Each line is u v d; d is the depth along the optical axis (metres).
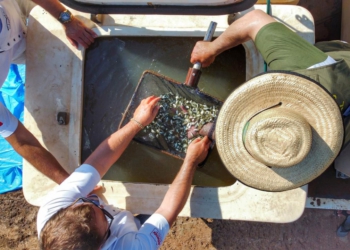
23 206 2.87
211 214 1.93
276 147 1.31
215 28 1.84
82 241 1.32
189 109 1.99
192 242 2.80
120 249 1.54
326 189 2.37
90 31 1.98
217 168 2.01
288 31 1.49
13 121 1.76
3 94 2.75
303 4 2.66
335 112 1.36
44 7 1.86
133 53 2.10
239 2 1.52
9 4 1.94
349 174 2.02
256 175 1.52
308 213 2.74
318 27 2.63
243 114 1.47
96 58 2.09
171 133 2.00
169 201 1.67
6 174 2.81
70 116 2.01
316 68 1.43
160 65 2.09
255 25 1.56
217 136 1.52
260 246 2.76
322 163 1.45
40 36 2.02
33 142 1.81
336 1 2.62
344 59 1.56
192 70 1.90
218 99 1.96
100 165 1.67
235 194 1.92
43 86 2.02
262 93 1.42
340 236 2.71
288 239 2.75
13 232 2.87
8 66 1.99
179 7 1.58
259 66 1.94
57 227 1.34
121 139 1.72
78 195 1.59
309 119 1.41
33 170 1.99
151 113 1.78
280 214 1.89
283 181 1.50
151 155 2.07
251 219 1.91
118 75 2.10
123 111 2.08
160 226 1.60
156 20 2.00
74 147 2.00
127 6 1.61
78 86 2.01
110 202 1.97
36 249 2.87
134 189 1.97
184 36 2.01
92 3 1.60
